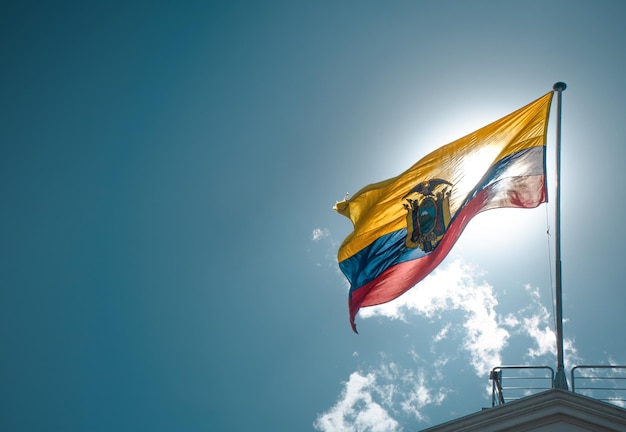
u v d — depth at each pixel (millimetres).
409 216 25922
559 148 24000
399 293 25000
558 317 21281
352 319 25547
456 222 24969
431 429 20391
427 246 25219
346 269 26422
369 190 26938
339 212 27219
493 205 24469
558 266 22062
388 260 25641
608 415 19156
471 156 25891
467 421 20125
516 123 25672
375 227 26391
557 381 20391
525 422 19688
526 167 24656
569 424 19531
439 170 26219
